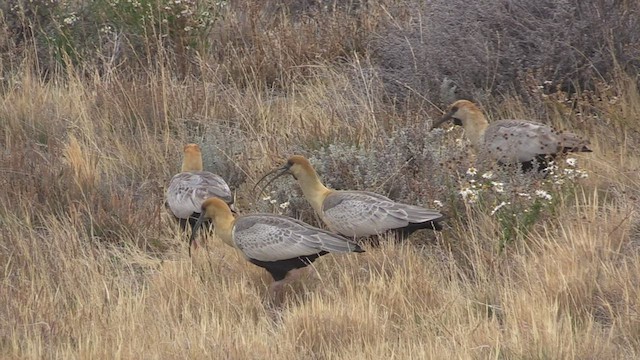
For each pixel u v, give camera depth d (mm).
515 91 16188
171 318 11477
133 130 16547
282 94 17578
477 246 12328
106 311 11680
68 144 15812
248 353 10492
